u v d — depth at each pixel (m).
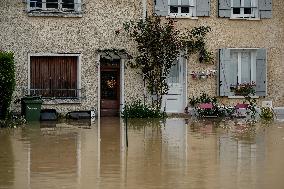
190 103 23.64
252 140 15.80
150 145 14.78
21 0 22.17
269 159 12.53
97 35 22.86
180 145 14.78
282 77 24.45
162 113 22.86
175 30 23.27
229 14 23.91
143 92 23.27
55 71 22.72
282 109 24.38
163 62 23.11
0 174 10.82
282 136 16.72
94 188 9.61
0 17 22.00
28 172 11.00
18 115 21.56
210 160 12.41
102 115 23.28
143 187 9.69
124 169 11.32
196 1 23.66
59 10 22.55
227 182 10.09
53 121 21.31
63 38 22.59
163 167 11.54
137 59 23.03
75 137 16.39
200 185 9.85
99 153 13.40
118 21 22.98
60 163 12.02
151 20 23.00
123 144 14.96
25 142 15.26
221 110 23.33
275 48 24.39
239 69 24.19
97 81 22.89
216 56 23.86
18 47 22.19
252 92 24.03
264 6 24.23
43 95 22.59
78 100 22.70
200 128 18.98
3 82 19.97
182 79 23.75
